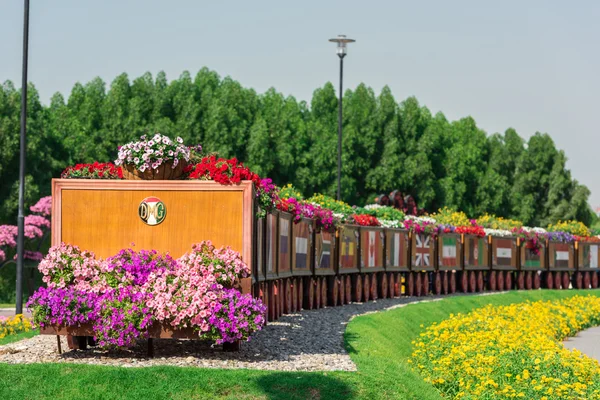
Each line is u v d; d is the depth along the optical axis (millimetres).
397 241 30438
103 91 59406
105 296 12773
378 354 15227
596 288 47188
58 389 10914
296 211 20797
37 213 43312
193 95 58906
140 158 13477
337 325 18734
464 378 14336
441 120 78438
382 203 41562
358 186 65438
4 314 27484
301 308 22547
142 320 12648
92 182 13641
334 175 61938
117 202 13617
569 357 15688
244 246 13383
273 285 19078
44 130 46375
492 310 25875
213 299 12688
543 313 26250
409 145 67375
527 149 80562
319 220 23422
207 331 12734
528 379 14180
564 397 13484
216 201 13469
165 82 59531
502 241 39125
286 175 59469
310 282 22953
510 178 81062
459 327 20062
